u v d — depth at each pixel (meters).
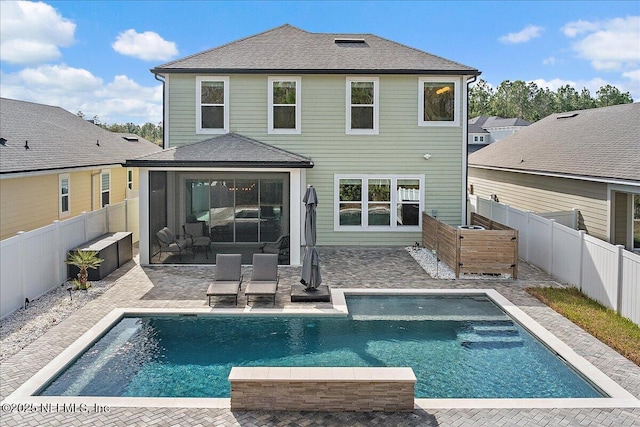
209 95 19.92
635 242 20.31
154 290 13.66
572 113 29.22
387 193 20.23
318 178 20.17
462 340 10.49
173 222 19.86
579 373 8.68
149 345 10.16
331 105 19.95
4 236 15.62
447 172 20.20
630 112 22.55
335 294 13.34
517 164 23.83
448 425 6.92
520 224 18.08
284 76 19.81
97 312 11.67
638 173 15.25
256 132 20.02
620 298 11.34
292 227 16.89
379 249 19.95
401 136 20.05
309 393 7.32
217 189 19.95
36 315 11.32
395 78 19.86
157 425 6.84
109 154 24.61
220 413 7.22
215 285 12.70
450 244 15.84
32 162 16.52
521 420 7.01
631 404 7.42
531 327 10.80
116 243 16.23
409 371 7.61
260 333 10.90
